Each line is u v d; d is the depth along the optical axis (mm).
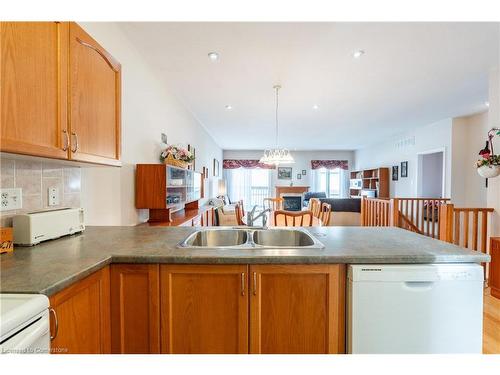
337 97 3893
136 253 1251
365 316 1218
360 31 2188
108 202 2156
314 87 3486
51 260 1137
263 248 1347
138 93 2600
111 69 1632
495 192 3041
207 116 5031
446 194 5203
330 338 1262
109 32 2041
